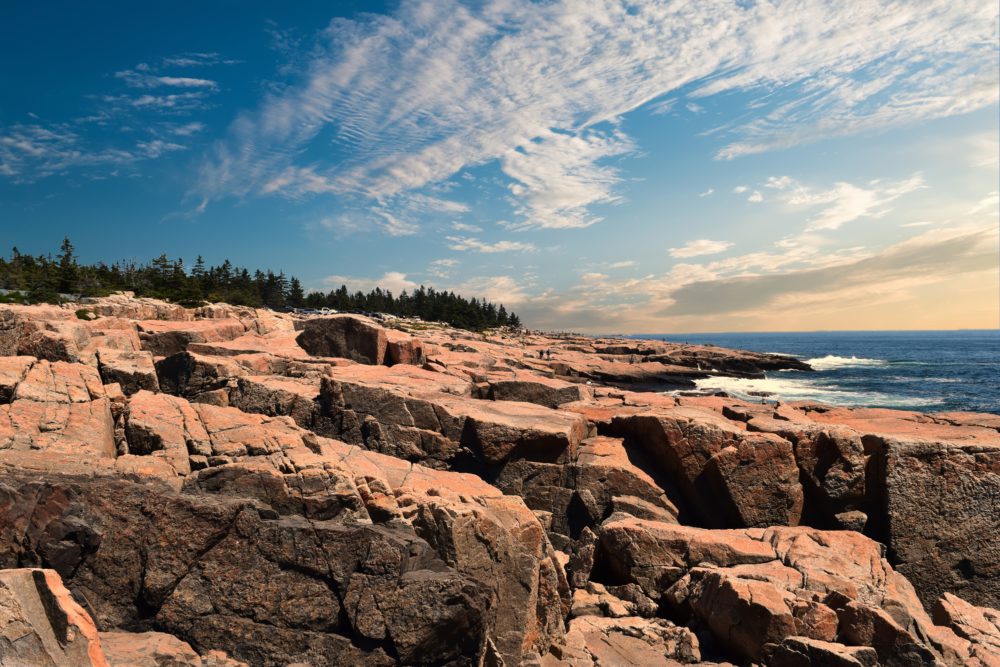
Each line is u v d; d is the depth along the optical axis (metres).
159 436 15.07
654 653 13.45
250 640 9.86
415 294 183.75
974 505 18.22
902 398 63.47
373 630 9.93
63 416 14.89
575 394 27.94
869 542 16.86
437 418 21.94
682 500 21.02
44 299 70.25
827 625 12.35
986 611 14.45
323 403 22.53
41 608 7.31
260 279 145.62
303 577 10.23
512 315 193.38
